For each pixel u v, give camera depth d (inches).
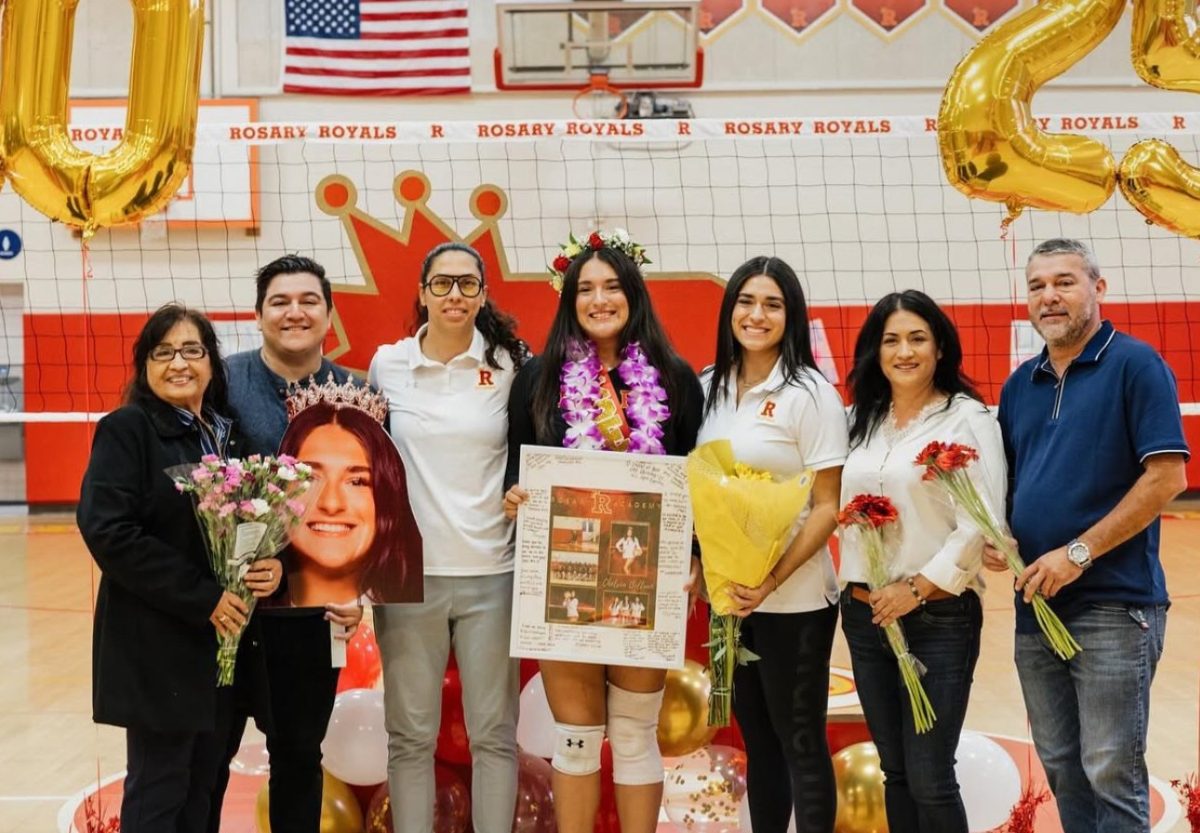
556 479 139.6
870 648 137.5
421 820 143.5
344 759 165.8
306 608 143.8
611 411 140.9
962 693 133.4
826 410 140.8
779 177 495.5
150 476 130.7
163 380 132.0
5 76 133.7
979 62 137.1
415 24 516.4
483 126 201.9
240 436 142.6
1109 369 132.0
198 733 132.0
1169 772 204.2
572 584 140.0
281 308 147.6
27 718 248.8
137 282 527.8
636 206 493.0
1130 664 129.9
